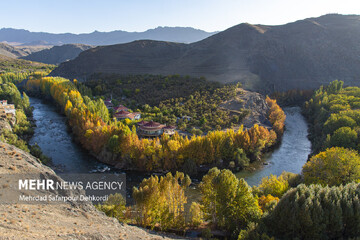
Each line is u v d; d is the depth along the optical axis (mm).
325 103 147750
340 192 39344
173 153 80562
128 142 81000
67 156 87250
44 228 23766
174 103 138125
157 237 34969
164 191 46062
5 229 20422
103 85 173125
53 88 160625
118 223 35344
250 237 36000
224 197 44375
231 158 87812
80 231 25719
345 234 37156
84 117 100250
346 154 61688
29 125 111188
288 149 107875
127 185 70875
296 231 36281
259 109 136500
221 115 121625
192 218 48875
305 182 61750
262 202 50875
